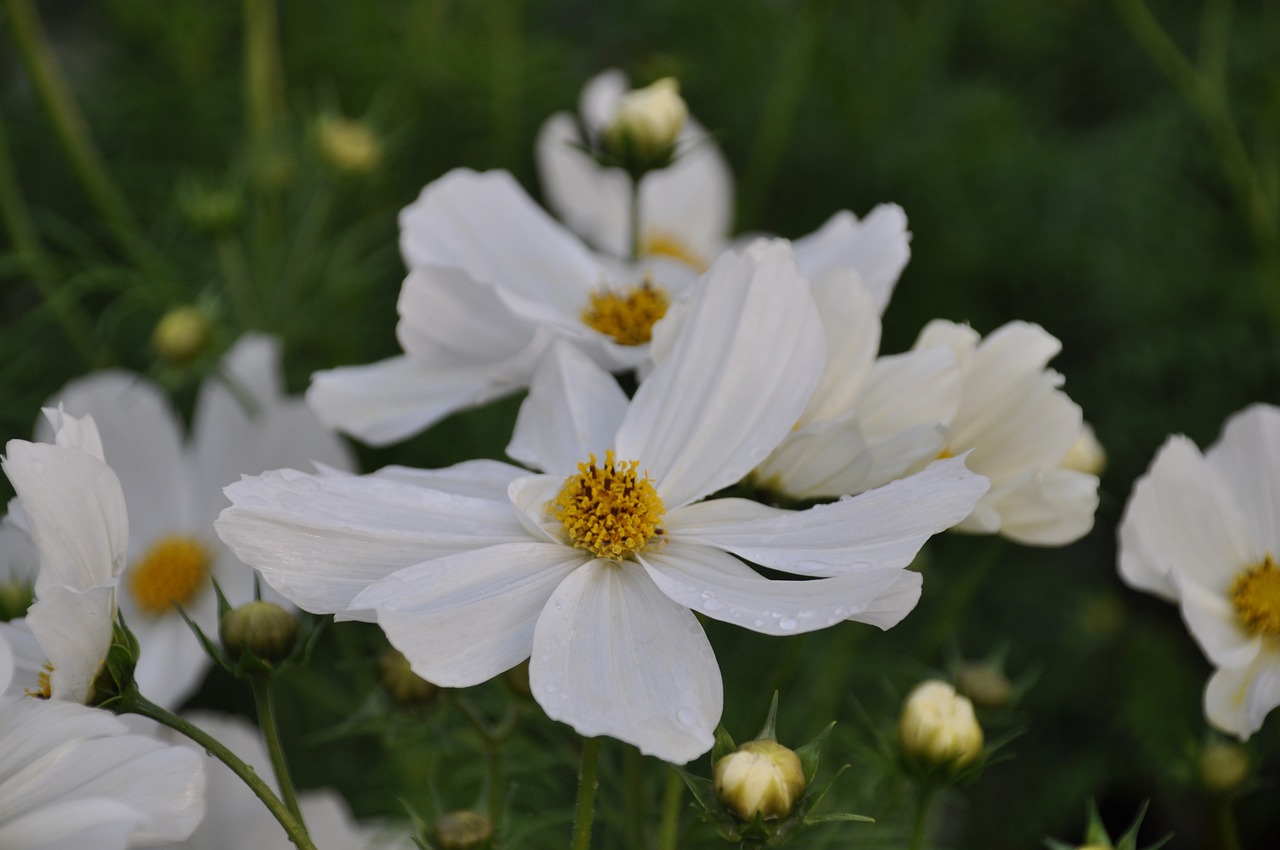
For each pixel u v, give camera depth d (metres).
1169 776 0.57
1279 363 0.66
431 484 0.36
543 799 0.47
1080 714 0.64
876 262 0.40
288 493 0.35
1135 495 0.40
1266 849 0.58
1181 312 0.67
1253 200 0.65
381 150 0.59
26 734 0.33
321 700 0.51
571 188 0.60
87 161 0.56
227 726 0.39
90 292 0.64
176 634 0.46
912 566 0.50
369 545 0.35
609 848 0.44
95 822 0.32
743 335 0.37
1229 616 0.40
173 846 0.39
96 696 0.35
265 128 0.59
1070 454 0.44
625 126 0.45
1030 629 0.63
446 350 0.41
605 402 0.38
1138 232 0.67
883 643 0.56
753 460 0.36
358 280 0.59
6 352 0.60
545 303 0.43
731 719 0.48
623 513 0.35
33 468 0.34
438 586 0.34
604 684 0.34
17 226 0.56
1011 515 0.38
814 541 0.35
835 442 0.36
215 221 0.54
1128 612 0.66
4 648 0.34
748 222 0.67
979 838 0.60
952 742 0.38
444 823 0.38
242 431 0.47
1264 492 0.41
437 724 0.40
